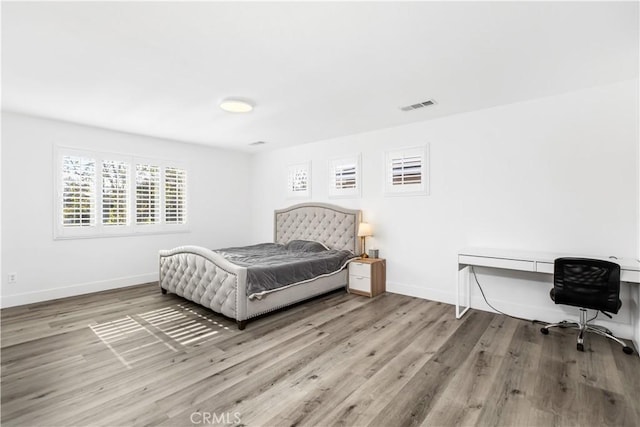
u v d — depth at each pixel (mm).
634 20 1910
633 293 2785
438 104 3465
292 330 3068
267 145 5652
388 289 4504
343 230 4863
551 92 3125
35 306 3764
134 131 4598
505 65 2533
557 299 2752
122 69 2580
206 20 1904
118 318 3377
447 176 3924
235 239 6223
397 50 2285
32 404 1874
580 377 2191
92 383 2107
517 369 2305
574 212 3113
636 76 2764
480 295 3695
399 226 4375
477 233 3703
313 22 1931
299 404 1892
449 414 1802
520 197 3410
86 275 4344
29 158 3865
